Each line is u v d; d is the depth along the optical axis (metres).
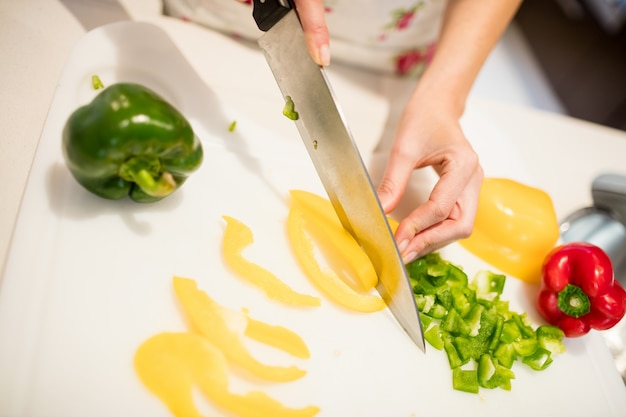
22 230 0.42
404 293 0.45
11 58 0.50
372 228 0.45
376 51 0.60
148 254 0.44
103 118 0.41
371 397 0.43
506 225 0.53
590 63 0.85
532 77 0.92
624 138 0.68
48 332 0.39
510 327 0.48
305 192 0.50
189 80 0.53
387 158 0.55
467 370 0.46
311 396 0.42
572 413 0.47
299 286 0.46
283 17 0.44
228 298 0.44
